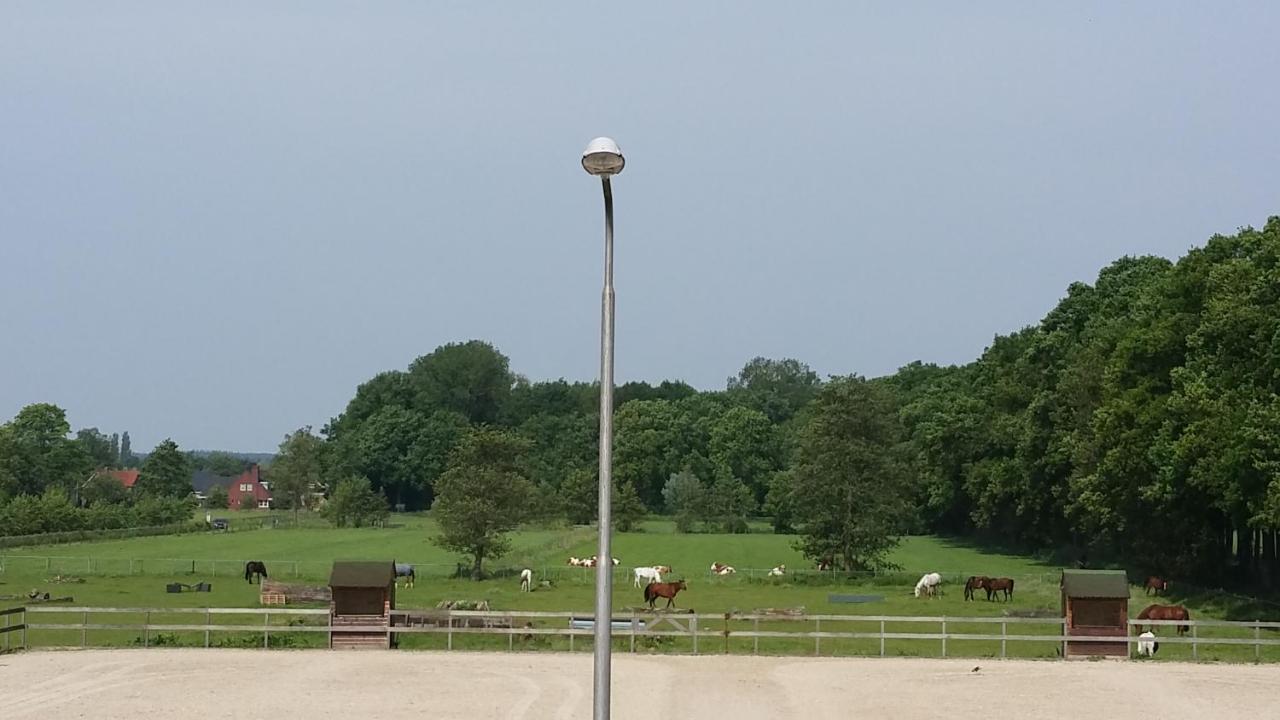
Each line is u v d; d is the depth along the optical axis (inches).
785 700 999.0
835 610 1894.7
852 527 2652.6
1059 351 3275.1
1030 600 2110.0
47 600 1915.6
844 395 2753.4
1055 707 975.6
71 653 1285.7
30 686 1057.5
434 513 2561.5
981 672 1172.5
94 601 1983.3
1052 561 3321.9
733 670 1175.6
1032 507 3240.7
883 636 1274.6
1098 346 2642.7
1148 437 2009.1
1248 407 1680.6
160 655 1270.9
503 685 1072.2
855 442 2684.5
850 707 967.6
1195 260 2139.5
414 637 1437.0
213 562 2778.1
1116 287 3294.8
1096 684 1096.2
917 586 2209.6
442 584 2383.1
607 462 524.4
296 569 2605.8
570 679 1109.7
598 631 517.7
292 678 1109.1
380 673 1144.2
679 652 1325.0
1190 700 1011.9
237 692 1027.9
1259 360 1774.1
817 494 2687.0
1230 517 2054.6
